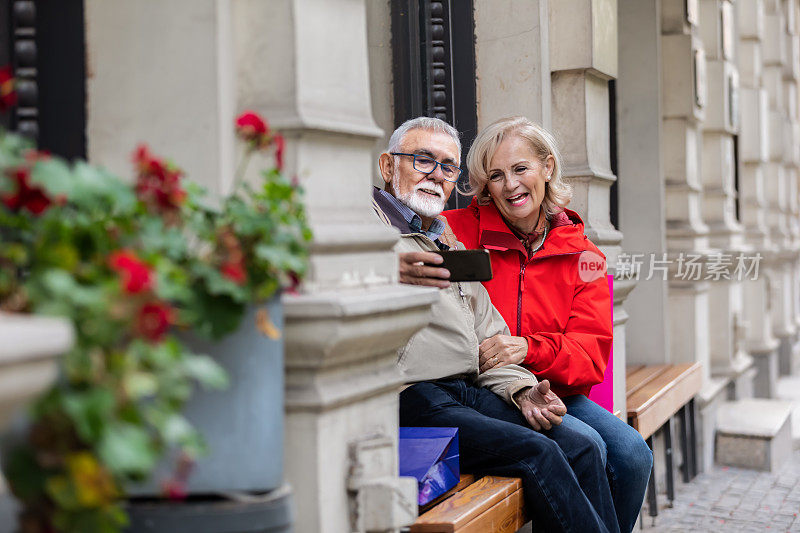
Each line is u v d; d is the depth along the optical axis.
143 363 1.56
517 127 4.29
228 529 2.09
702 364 7.83
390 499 2.52
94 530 1.50
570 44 5.44
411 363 3.76
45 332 1.39
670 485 6.53
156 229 1.82
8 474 1.53
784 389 11.45
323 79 2.55
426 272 3.46
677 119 7.79
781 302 12.42
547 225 4.40
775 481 7.36
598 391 5.16
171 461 2.08
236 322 1.99
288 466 2.43
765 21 12.69
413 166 3.95
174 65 2.41
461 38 5.45
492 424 3.55
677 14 7.73
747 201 10.99
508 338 3.96
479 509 3.09
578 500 3.47
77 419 1.43
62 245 1.58
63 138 2.56
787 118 13.72
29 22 2.57
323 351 2.38
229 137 2.43
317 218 2.48
